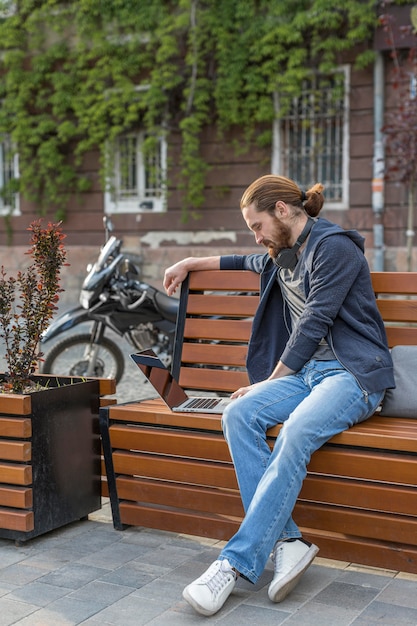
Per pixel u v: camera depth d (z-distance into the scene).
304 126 12.12
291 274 3.27
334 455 2.95
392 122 10.05
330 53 11.77
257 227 3.23
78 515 3.52
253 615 2.67
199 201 12.87
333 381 3.03
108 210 13.70
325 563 3.11
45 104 13.88
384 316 3.44
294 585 2.78
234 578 2.71
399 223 11.75
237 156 12.68
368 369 3.07
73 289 13.86
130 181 13.65
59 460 3.40
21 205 14.48
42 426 3.31
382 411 3.26
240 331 3.70
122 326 5.98
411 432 2.94
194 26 12.48
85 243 13.91
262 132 12.46
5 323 3.50
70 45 13.66
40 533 3.32
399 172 10.33
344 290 3.10
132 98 13.08
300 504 3.07
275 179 3.23
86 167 13.81
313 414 2.90
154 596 2.81
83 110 13.52
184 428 3.29
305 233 3.21
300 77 11.88
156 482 3.38
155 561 3.13
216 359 3.73
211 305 3.77
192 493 3.28
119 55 13.13
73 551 3.24
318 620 2.62
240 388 3.52
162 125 13.05
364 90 11.81
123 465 3.41
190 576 2.99
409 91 10.05
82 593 2.84
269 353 3.44
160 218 13.30
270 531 2.76
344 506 3.02
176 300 5.93
